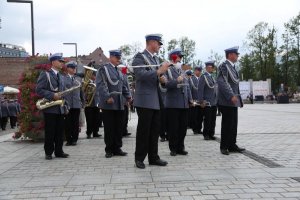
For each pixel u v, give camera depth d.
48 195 5.51
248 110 30.50
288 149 9.11
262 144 10.02
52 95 8.60
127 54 53.00
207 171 6.82
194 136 12.50
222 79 8.77
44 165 7.94
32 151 10.21
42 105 8.59
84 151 9.75
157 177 6.44
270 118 20.25
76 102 10.96
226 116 8.74
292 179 6.06
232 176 6.36
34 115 12.18
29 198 5.38
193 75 13.30
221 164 7.46
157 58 7.67
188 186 5.77
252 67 59.06
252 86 54.31
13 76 47.94
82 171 7.15
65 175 6.84
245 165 7.29
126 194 5.43
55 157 8.93
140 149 7.35
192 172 6.76
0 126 22.81
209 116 11.47
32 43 19.12
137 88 7.44
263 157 8.09
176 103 8.59
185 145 10.32
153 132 7.49
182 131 8.73
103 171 7.08
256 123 16.89
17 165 8.04
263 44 56.22
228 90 8.64
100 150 9.87
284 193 5.27
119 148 8.91
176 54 8.91
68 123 10.95
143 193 5.45
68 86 10.82
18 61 48.25
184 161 7.89
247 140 10.86
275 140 10.79
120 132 8.90
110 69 8.91
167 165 7.48
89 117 12.70
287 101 50.19
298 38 54.31
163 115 11.26
